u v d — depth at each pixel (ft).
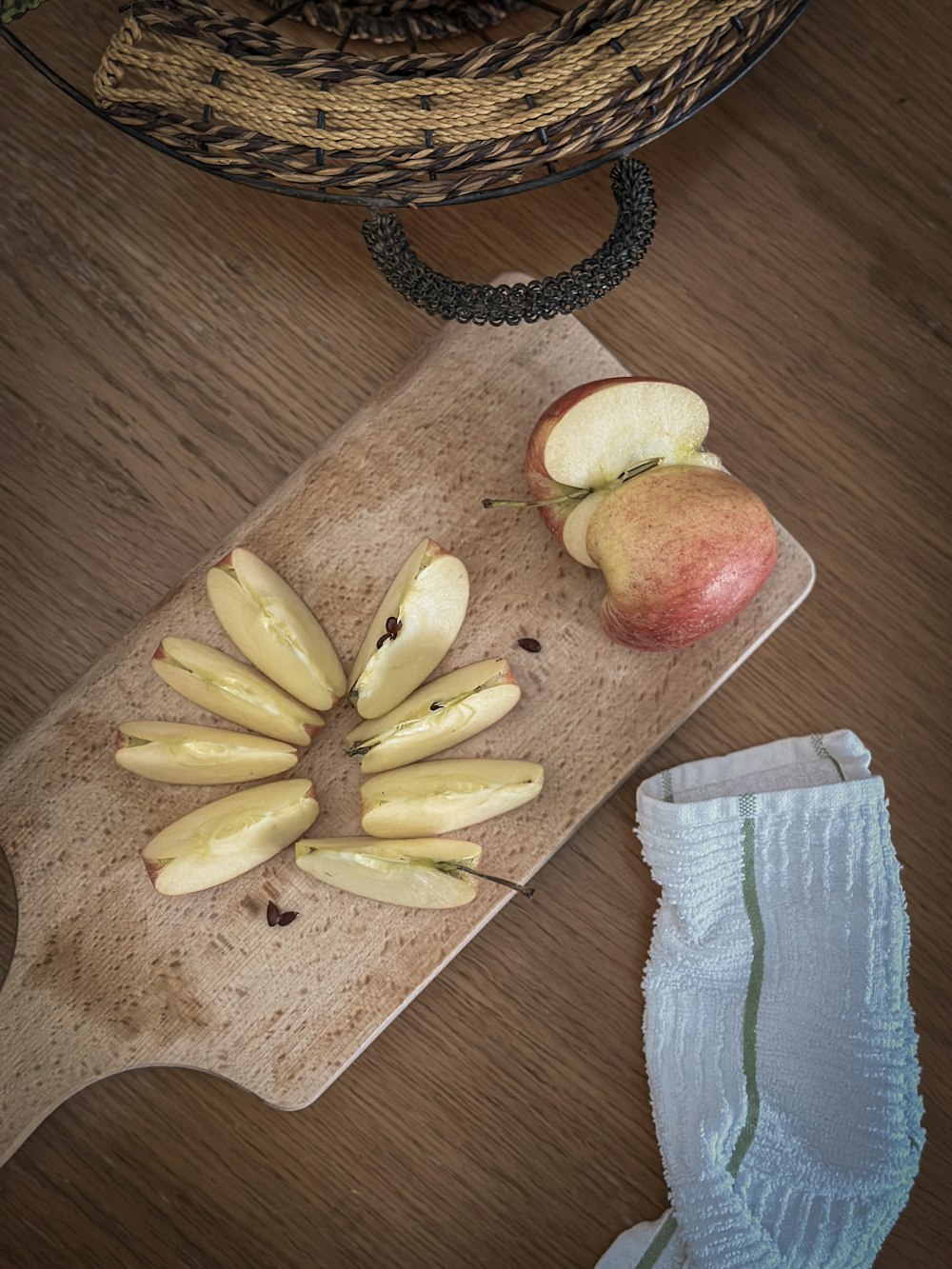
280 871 1.41
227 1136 1.45
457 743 1.41
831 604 1.49
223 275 1.51
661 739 1.42
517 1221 1.44
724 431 1.51
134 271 1.50
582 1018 1.46
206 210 1.51
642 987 1.43
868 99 1.53
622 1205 1.44
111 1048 1.39
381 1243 1.44
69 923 1.39
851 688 1.49
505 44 1.24
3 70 1.50
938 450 1.51
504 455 1.45
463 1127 1.45
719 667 1.43
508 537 1.44
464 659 1.43
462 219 1.52
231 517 1.49
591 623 1.43
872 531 1.50
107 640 1.47
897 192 1.52
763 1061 1.40
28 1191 1.43
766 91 1.53
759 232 1.52
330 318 1.51
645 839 1.41
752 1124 1.38
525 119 1.24
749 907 1.41
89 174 1.50
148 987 1.39
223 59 1.22
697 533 1.26
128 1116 1.44
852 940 1.40
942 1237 1.45
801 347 1.51
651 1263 1.40
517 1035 1.46
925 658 1.49
